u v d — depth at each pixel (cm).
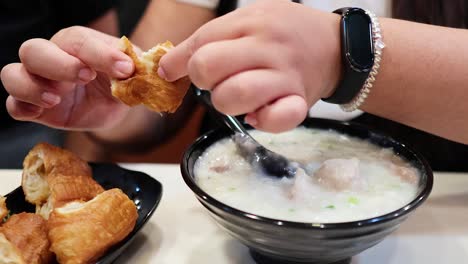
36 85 52
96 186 49
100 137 84
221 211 39
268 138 52
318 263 41
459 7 70
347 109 49
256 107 38
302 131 53
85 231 42
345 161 45
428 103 50
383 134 50
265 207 42
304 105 38
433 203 53
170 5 79
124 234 44
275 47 39
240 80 37
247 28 40
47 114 58
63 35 54
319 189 43
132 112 82
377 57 47
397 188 44
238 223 38
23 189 51
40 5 81
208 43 39
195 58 38
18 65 54
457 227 49
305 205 42
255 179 45
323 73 44
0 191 55
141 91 45
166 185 56
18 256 41
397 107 50
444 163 74
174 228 49
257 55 38
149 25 79
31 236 43
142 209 50
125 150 85
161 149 85
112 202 44
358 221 37
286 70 39
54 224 43
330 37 44
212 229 49
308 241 38
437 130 52
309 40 42
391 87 49
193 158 46
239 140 48
